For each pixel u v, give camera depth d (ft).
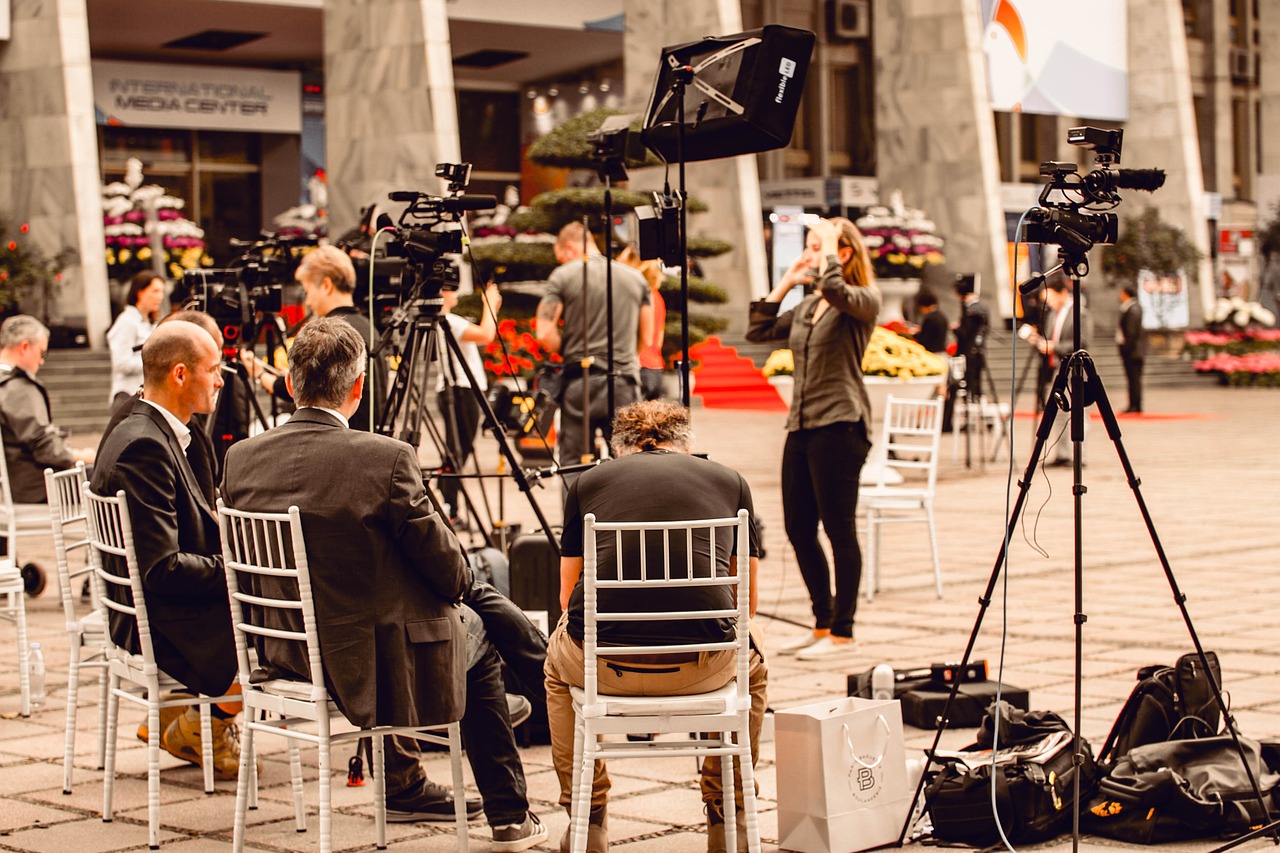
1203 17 122.62
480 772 14.24
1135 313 73.87
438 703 13.08
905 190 97.25
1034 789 13.74
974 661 20.20
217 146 97.04
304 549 12.69
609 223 20.67
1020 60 97.91
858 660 21.84
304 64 100.58
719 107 18.70
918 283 89.56
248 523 13.17
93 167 68.95
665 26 80.28
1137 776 14.03
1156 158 108.78
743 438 59.21
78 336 67.77
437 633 13.10
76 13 68.85
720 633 12.96
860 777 13.75
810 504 22.33
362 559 12.79
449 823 14.98
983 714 17.83
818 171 102.99
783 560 31.09
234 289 21.91
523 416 23.88
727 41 18.78
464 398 22.98
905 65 96.89
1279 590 27.20
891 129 97.81
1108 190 13.52
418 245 18.16
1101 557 31.50
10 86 69.41
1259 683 19.74
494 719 14.28
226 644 14.16
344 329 13.44
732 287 83.71
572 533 13.39
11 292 66.59
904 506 27.04
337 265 20.51
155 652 14.30
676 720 12.46
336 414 13.39
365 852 13.97
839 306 21.29
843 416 21.71
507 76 109.40
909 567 30.71
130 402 16.38
